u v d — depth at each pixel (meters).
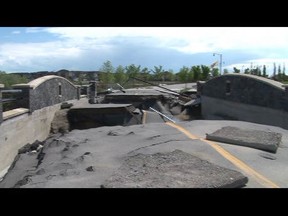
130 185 4.38
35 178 5.27
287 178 4.98
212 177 4.59
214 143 6.61
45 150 7.48
